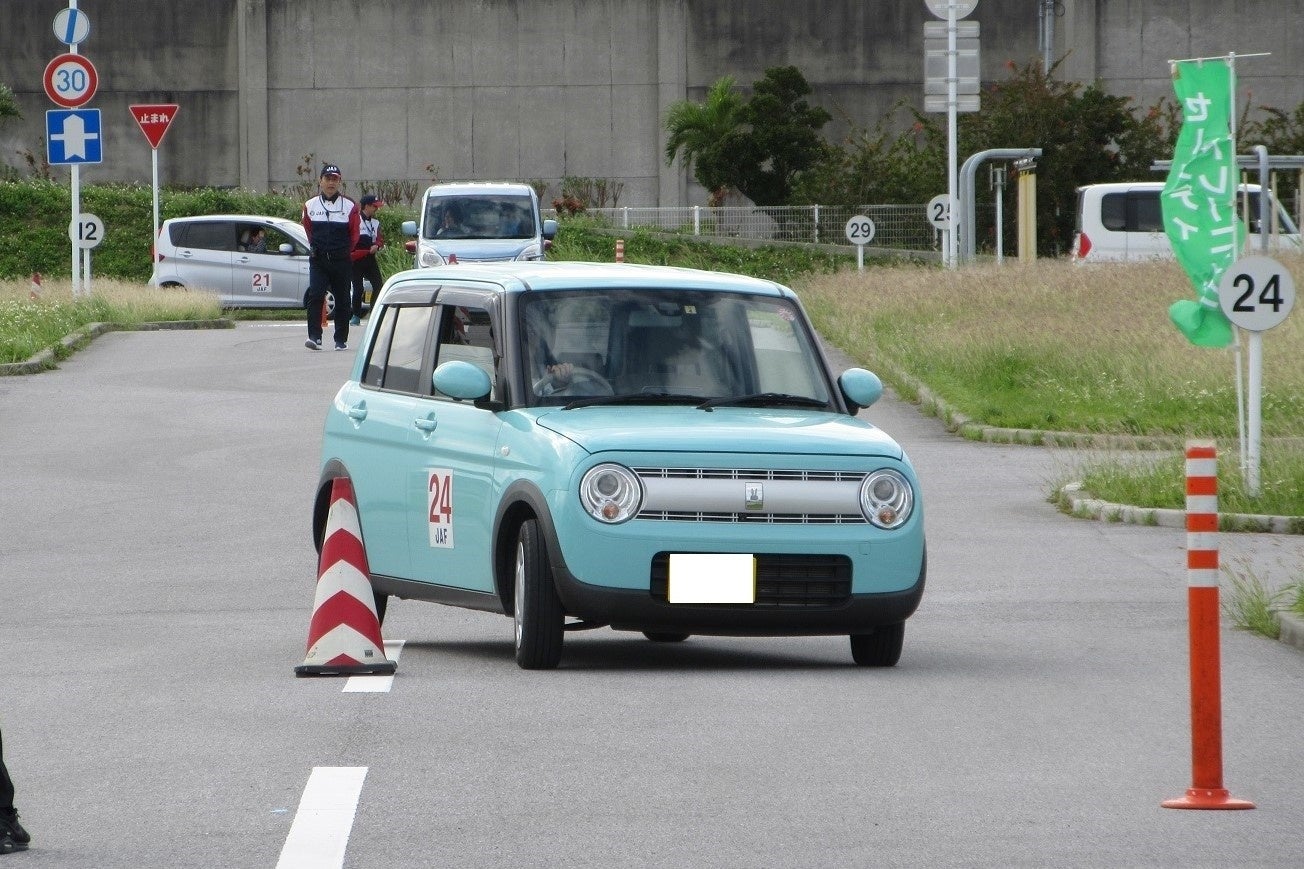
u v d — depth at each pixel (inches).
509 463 1471.5
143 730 1235.9
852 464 1438.2
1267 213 6309.1
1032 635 1637.6
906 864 919.7
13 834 948.0
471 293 1619.1
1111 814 1015.6
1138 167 7687.0
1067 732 1225.4
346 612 1450.5
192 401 3486.7
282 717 1270.9
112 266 7765.8
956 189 6131.9
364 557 1467.8
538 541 1425.9
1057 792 1064.8
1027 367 3646.7
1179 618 1723.7
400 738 1201.4
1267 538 2219.5
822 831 980.6
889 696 1349.7
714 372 1556.3
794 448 1429.6
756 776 1099.3
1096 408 3243.1
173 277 6230.3
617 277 1606.8
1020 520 2362.2
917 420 3358.8
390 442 1637.6
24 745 1197.1
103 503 2487.7
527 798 1048.8
